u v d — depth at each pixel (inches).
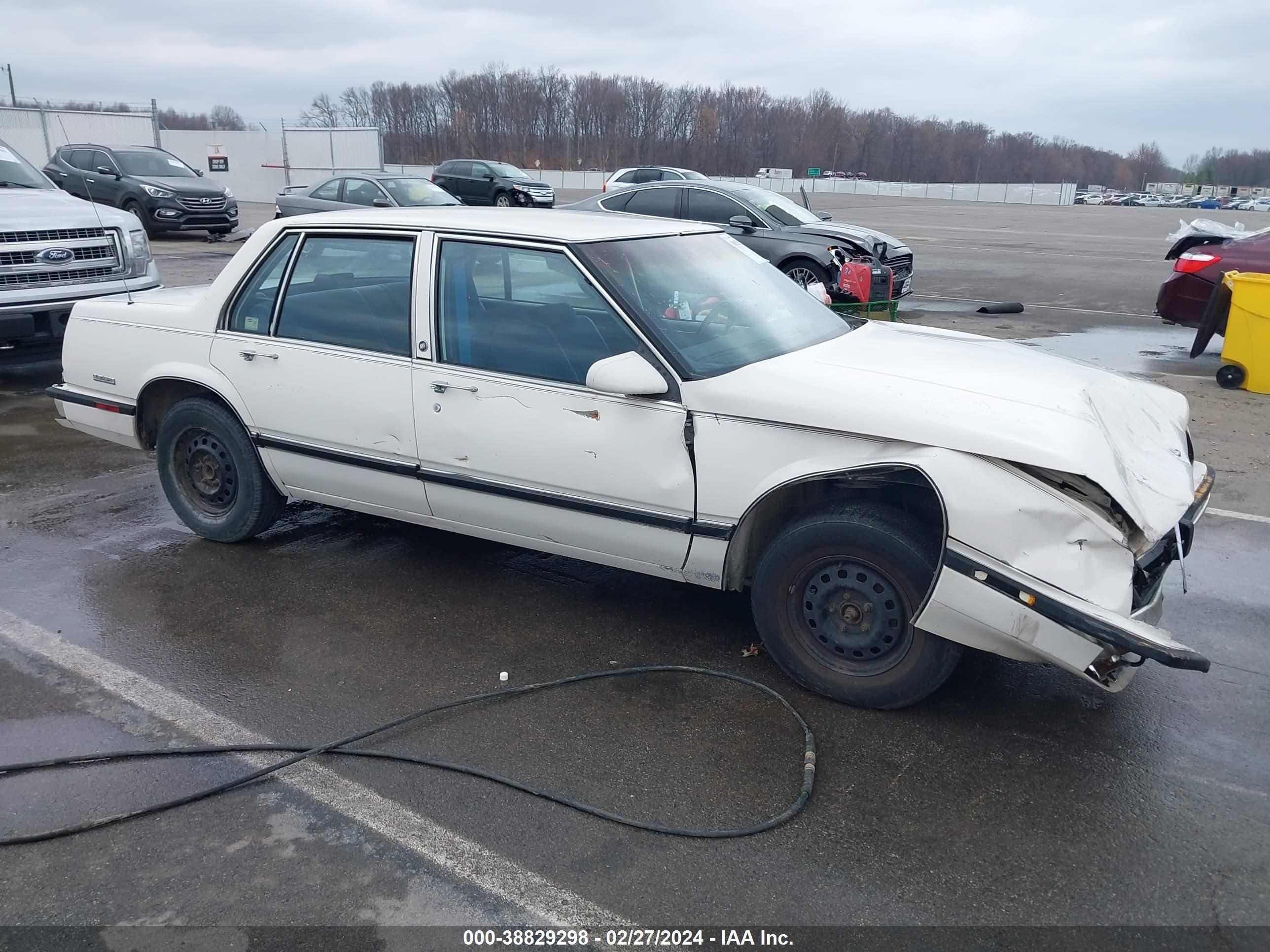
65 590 175.9
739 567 143.9
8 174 350.3
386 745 129.0
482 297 156.7
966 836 112.0
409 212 176.6
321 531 208.1
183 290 217.2
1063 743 131.3
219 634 160.1
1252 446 273.6
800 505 145.3
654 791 119.4
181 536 203.3
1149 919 99.5
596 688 143.7
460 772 123.1
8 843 109.8
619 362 135.3
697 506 139.8
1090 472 117.4
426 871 105.7
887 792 120.0
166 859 107.5
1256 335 333.1
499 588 179.5
